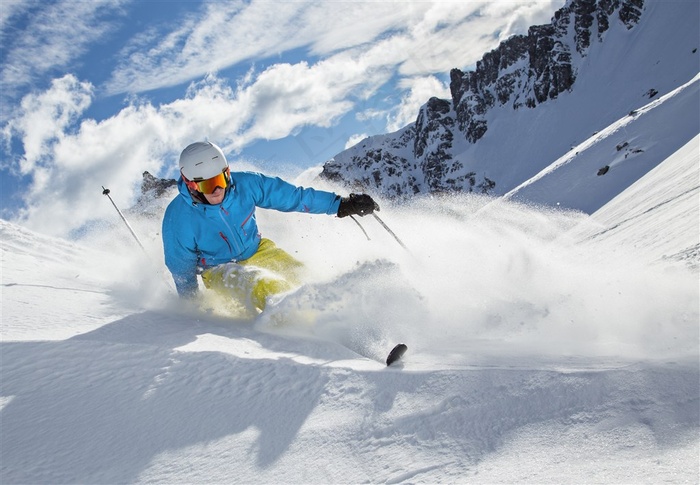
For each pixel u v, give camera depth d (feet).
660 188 60.08
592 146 148.77
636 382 6.86
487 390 7.50
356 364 9.47
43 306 14.33
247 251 17.28
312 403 8.30
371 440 7.18
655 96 422.82
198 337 11.94
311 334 12.87
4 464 7.57
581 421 6.54
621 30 492.13
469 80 603.67
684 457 5.50
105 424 8.32
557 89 512.22
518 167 500.74
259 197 17.08
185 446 7.65
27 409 8.83
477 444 6.65
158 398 8.91
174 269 16.75
